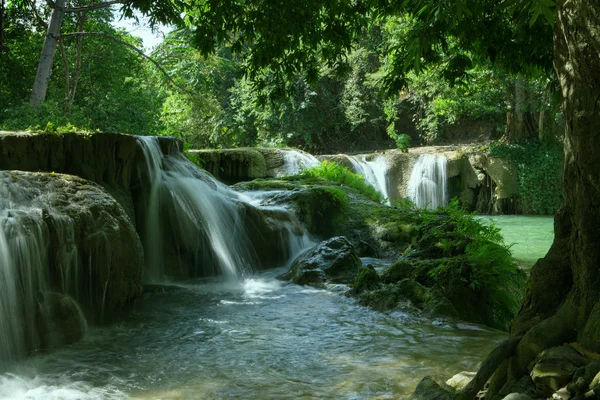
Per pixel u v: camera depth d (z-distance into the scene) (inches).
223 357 234.2
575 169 133.6
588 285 130.0
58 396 191.2
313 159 964.6
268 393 193.0
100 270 295.1
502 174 1150.3
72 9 722.8
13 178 289.6
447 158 1174.3
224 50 1577.3
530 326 140.7
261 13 299.9
